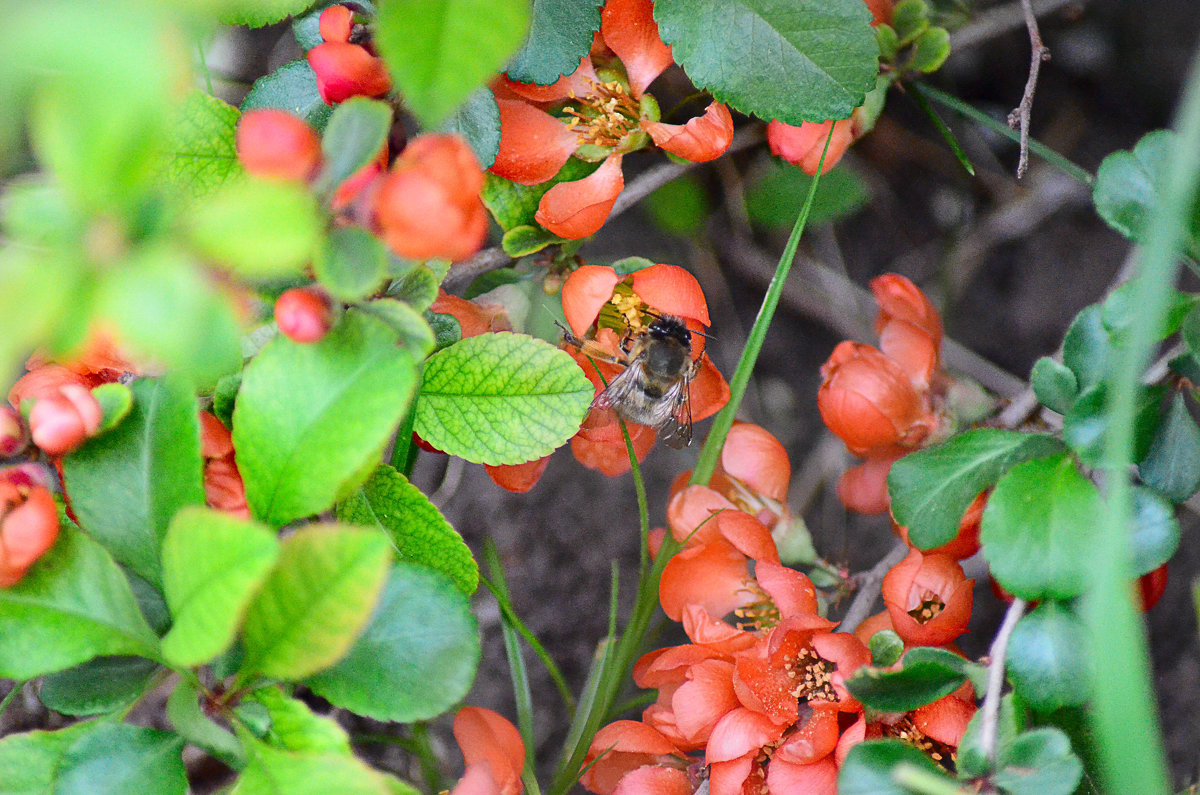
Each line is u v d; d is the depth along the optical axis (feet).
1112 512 1.43
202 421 1.52
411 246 1.42
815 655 1.59
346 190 1.44
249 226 1.39
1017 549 1.53
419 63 1.41
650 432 1.69
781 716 1.55
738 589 1.62
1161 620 1.84
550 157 1.62
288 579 1.45
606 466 1.68
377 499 1.55
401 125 1.52
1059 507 1.53
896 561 1.66
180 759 1.49
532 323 1.65
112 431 1.49
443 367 1.57
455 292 1.73
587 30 1.59
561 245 1.64
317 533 1.44
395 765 1.77
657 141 1.61
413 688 1.48
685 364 1.69
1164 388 1.55
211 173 1.56
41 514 1.46
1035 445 1.57
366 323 1.47
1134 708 1.42
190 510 1.44
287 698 1.48
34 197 1.40
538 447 1.57
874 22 1.66
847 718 1.56
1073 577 1.53
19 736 1.49
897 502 1.58
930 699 1.53
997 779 1.49
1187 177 1.44
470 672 1.49
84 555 1.48
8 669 1.47
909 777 1.45
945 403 1.66
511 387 1.57
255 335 1.56
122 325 1.39
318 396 1.47
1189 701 1.83
